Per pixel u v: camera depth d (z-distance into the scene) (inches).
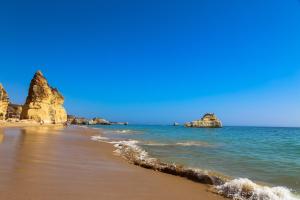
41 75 3631.9
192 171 445.4
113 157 643.5
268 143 1392.7
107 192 324.2
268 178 489.4
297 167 606.2
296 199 343.3
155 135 2043.6
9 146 700.0
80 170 443.5
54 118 3878.0
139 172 465.1
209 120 5374.0
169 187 375.9
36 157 541.3
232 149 1018.1
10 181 333.1
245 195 350.6
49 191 305.1
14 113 4596.5
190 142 1336.1
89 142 1050.7
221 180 402.6
